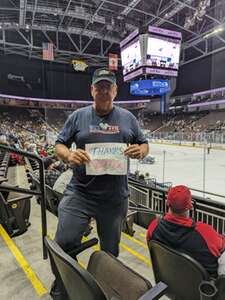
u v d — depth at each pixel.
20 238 2.54
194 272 1.22
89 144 1.43
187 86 31.03
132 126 1.59
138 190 5.16
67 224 1.45
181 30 23.14
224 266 1.30
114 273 1.19
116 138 1.48
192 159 12.47
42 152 8.12
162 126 32.62
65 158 1.46
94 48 31.38
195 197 3.34
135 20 21.23
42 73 33.38
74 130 1.53
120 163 1.45
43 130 30.83
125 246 2.71
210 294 0.95
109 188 1.50
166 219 1.42
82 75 36.00
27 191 1.93
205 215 3.52
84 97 36.50
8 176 6.75
